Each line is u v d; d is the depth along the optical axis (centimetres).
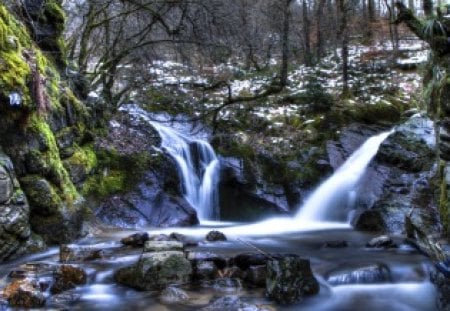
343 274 639
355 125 1475
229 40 1453
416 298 578
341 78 1828
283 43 1495
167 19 1473
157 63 1877
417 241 773
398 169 1145
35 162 849
